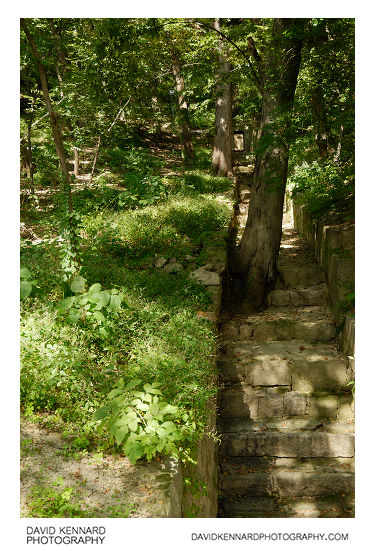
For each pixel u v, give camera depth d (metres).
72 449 3.06
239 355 6.09
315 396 5.58
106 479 2.80
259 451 5.12
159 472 2.89
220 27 9.53
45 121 9.59
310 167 10.76
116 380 3.51
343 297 6.21
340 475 4.82
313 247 9.28
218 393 5.49
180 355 3.94
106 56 7.18
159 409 3.01
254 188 7.67
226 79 9.59
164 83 18.66
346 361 5.70
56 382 3.45
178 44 11.77
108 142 13.12
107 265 6.37
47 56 8.88
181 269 7.04
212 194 12.25
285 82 6.96
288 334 6.66
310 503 4.75
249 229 7.71
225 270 7.44
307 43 7.34
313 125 6.55
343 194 8.80
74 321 3.85
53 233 6.85
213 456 4.55
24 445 3.04
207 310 5.99
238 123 22.45
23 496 2.62
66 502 2.58
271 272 7.52
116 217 8.34
